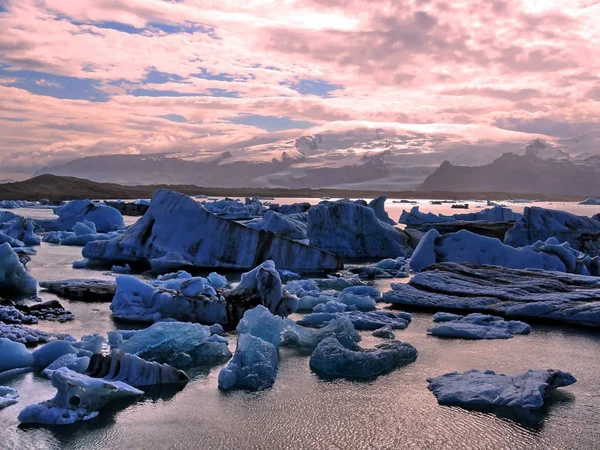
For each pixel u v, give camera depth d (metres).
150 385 7.40
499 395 6.91
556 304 11.53
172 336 8.38
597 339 9.81
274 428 6.21
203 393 7.19
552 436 6.03
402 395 7.15
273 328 8.95
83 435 5.98
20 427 6.14
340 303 11.71
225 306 10.53
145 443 5.84
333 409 6.72
